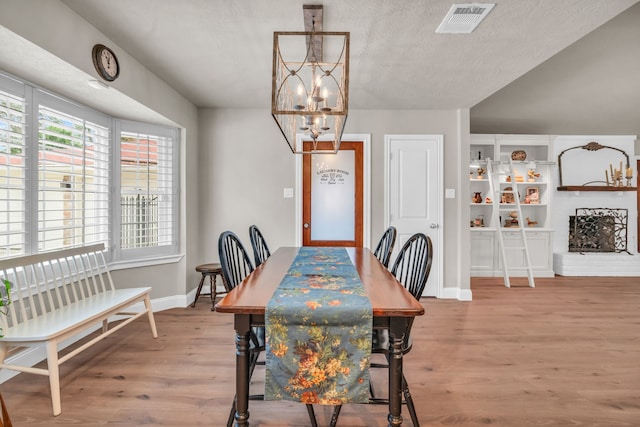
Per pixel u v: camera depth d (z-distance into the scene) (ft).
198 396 6.27
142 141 10.96
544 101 15.58
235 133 13.14
